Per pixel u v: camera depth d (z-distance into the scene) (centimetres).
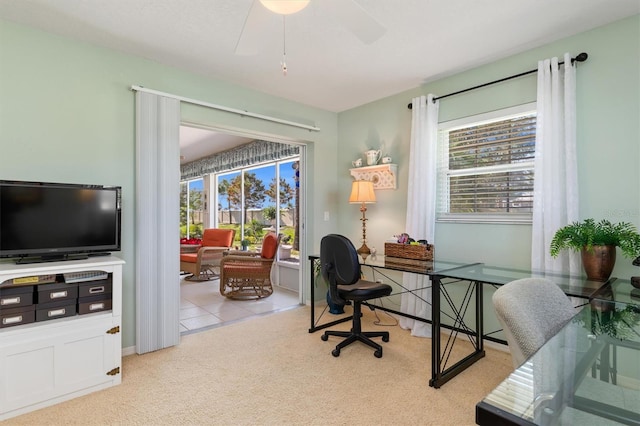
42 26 222
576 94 232
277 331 309
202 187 721
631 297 165
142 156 260
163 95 271
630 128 212
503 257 271
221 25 222
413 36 236
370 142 375
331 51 258
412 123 321
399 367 238
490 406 72
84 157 241
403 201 343
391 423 176
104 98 250
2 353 176
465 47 252
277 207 527
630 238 188
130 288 260
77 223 220
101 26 223
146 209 262
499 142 278
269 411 185
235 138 534
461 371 232
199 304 404
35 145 223
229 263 430
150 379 220
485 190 287
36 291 193
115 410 185
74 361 197
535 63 254
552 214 235
